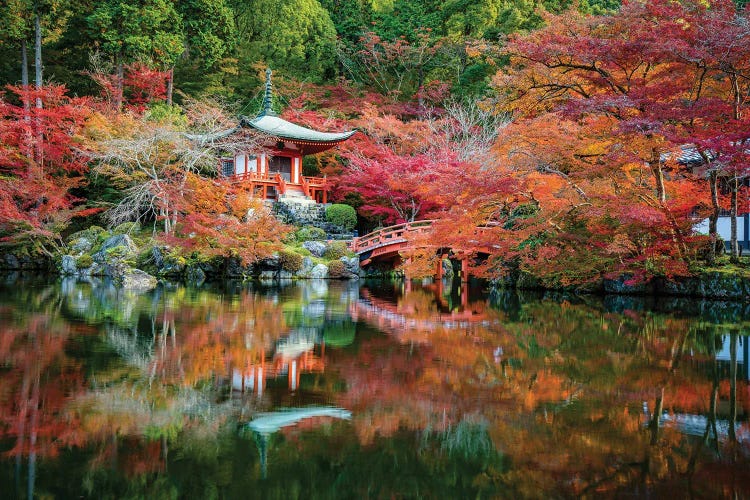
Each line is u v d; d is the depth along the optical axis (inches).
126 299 728.3
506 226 979.9
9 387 323.9
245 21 1860.2
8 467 224.2
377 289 954.7
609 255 796.6
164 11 1289.4
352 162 1343.5
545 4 1720.0
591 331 538.0
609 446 254.5
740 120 594.2
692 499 206.5
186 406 299.4
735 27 542.9
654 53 591.2
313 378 357.4
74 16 1349.7
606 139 665.0
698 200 748.0
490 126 1362.0
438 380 358.6
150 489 209.3
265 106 1419.8
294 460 237.3
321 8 1905.8
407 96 1784.0
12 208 1058.1
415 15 1882.4
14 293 770.2
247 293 833.5
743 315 635.5
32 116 1133.7
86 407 294.2
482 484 218.4
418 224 1275.8
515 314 652.7
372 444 254.7
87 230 1194.6
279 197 1338.6
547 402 316.5
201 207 1050.1
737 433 271.6
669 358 426.9
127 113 1162.0
